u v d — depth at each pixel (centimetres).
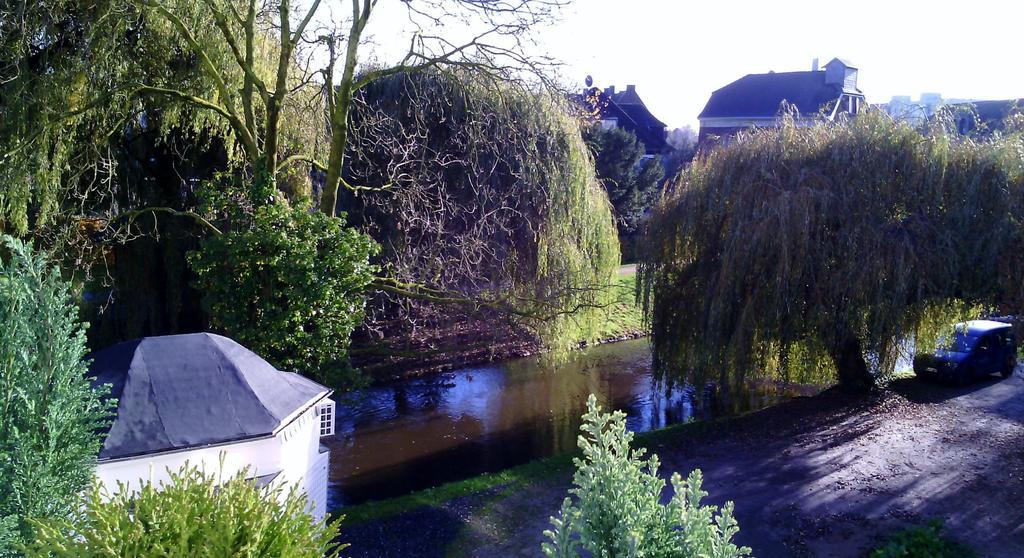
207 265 1166
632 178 3447
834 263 1331
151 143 1449
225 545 439
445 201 1672
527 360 2159
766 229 1307
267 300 1170
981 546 916
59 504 496
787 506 1055
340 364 1282
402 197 1614
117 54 1193
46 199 1144
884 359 1446
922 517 1005
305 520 491
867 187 1316
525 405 1773
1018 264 1245
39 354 500
